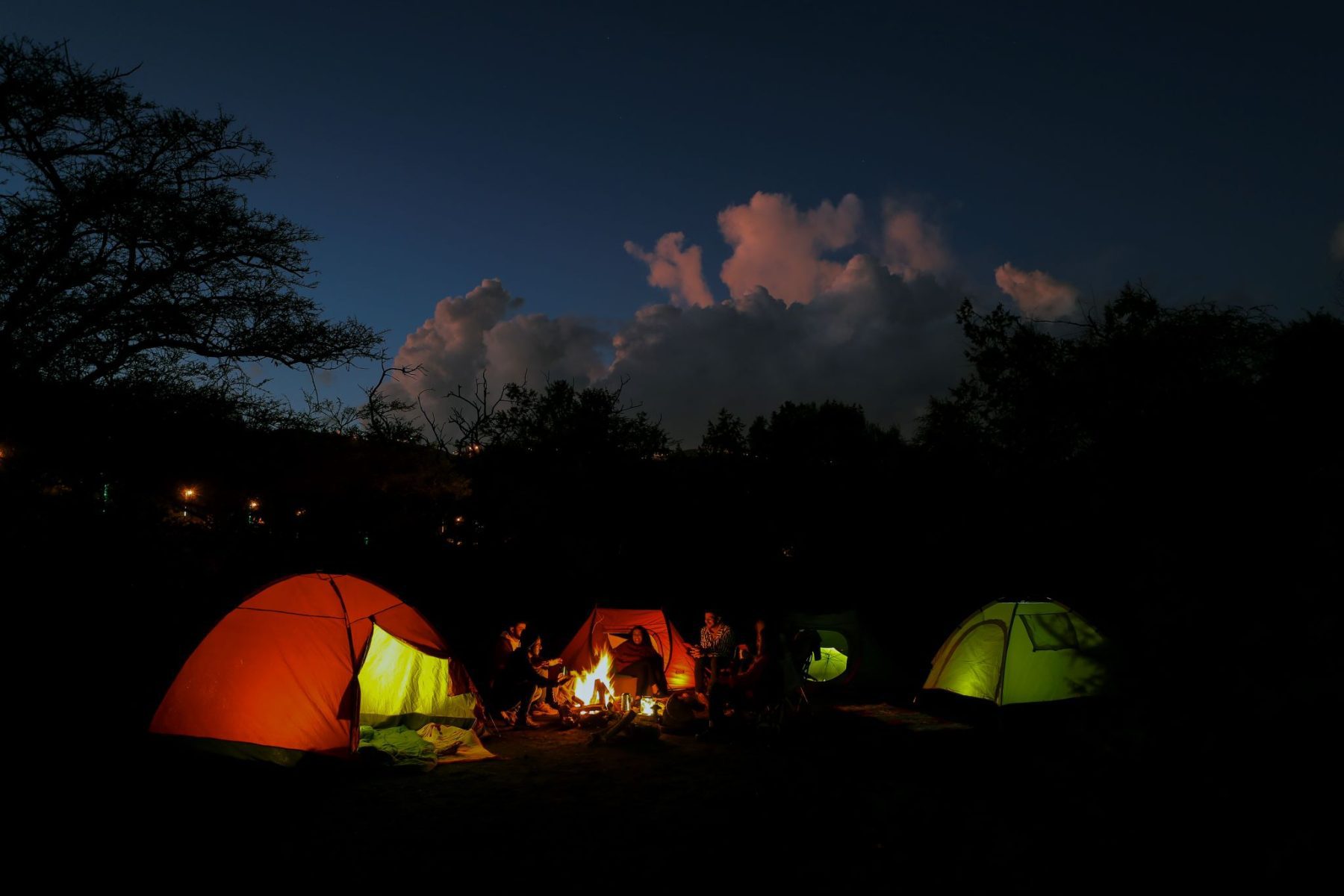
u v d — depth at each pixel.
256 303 12.33
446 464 15.59
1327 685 5.62
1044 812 7.01
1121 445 11.18
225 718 8.13
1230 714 6.16
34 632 9.66
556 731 10.89
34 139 10.43
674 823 6.86
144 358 11.19
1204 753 6.17
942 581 19.94
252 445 11.52
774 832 6.62
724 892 5.39
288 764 8.08
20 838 6.06
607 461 24.97
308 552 13.44
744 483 27.45
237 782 7.66
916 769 8.80
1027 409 17.94
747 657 11.58
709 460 28.02
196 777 7.69
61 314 10.28
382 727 10.03
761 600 23.97
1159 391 11.82
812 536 25.81
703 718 11.41
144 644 10.67
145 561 10.55
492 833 6.54
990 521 18.23
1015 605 11.23
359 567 15.18
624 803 7.47
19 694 9.32
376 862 5.84
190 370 11.43
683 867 5.84
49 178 10.72
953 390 21.31
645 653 12.09
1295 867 4.87
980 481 19.66
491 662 11.91
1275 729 5.77
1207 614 6.80
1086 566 11.41
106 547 10.09
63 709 9.41
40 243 10.25
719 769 8.81
